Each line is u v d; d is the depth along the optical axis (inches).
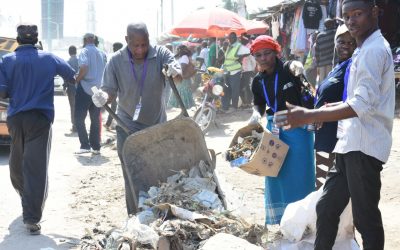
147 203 195.0
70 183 306.3
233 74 590.9
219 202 193.8
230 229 176.9
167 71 205.8
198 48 812.6
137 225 175.2
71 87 492.4
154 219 184.4
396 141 361.1
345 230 165.9
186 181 203.0
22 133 227.8
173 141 208.8
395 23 481.4
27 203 221.3
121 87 217.2
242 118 553.0
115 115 211.6
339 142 146.3
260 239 175.3
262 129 198.1
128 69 213.2
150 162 209.0
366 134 140.3
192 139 209.0
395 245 200.7
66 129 531.8
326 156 235.9
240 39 620.7
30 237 219.6
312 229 169.0
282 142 189.5
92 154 390.0
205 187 200.7
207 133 478.0
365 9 138.0
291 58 648.4
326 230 151.6
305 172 194.2
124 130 213.3
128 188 212.2
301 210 167.3
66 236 219.9
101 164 359.6
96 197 276.2
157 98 219.0
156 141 207.0
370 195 143.4
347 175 145.6
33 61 228.4
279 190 197.9
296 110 130.7
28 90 226.2
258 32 717.9
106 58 399.2
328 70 453.7
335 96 167.3
